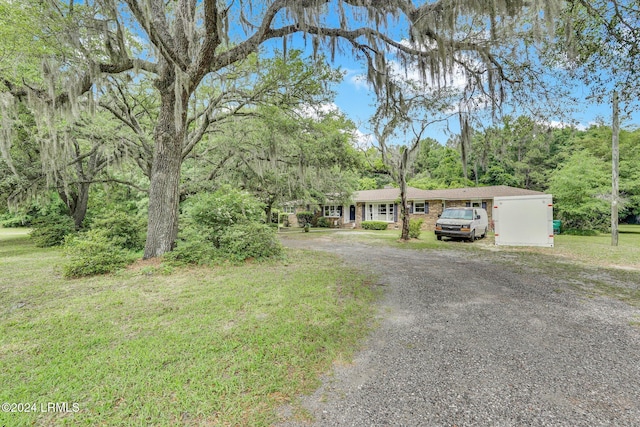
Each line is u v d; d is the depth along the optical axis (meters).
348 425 1.91
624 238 13.55
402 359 2.77
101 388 2.31
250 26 6.51
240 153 10.97
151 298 4.59
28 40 5.48
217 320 3.70
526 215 11.15
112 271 6.27
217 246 8.03
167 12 8.20
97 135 9.13
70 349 2.95
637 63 5.62
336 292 4.97
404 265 7.54
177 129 6.45
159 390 2.28
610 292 4.98
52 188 11.15
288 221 28.02
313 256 9.00
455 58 6.78
